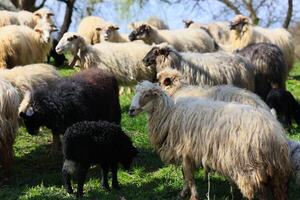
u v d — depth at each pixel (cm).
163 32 1559
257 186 640
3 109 793
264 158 637
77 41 1239
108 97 919
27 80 902
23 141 1016
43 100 818
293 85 1636
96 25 1758
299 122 1134
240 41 1669
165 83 880
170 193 766
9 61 1216
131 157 782
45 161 923
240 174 643
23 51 1246
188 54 1090
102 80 916
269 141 639
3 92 798
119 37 1677
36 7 2952
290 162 670
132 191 769
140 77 1243
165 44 1099
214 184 789
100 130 743
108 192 763
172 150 712
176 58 1073
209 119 672
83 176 737
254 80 1132
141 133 1071
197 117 683
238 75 1071
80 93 857
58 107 823
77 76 907
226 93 836
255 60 1203
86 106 857
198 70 1060
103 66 1223
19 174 856
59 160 926
